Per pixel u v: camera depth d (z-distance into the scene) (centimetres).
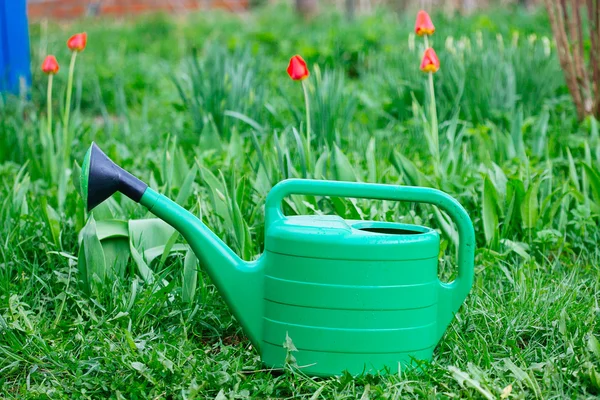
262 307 263
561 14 430
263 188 328
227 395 255
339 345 257
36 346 271
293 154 355
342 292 256
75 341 273
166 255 296
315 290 256
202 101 444
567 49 427
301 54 732
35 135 398
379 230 267
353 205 312
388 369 258
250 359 268
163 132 461
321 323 257
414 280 258
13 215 318
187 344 270
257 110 436
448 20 761
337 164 325
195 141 430
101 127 490
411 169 334
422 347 261
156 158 386
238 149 373
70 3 1583
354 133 436
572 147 381
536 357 267
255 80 485
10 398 256
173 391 257
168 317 283
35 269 298
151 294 283
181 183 341
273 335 261
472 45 514
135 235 300
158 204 263
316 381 261
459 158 361
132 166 380
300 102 528
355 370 258
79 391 257
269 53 834
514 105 455
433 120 350
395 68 601
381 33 870
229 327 283
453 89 446
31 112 452
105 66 748
